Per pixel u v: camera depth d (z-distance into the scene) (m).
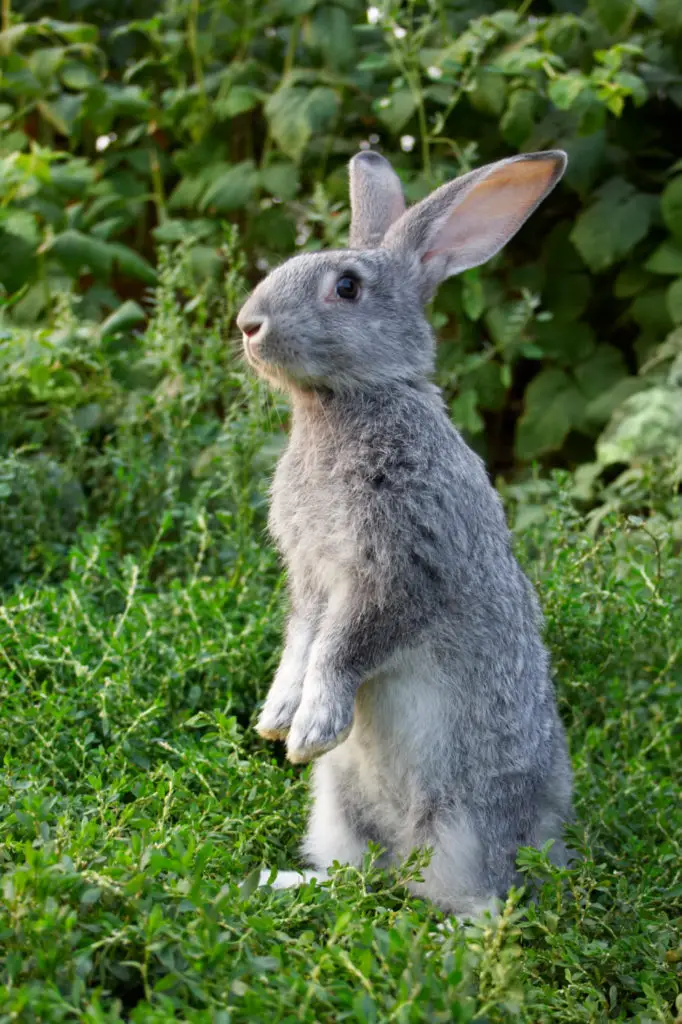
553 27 8.20
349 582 4.59
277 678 4.91
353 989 3.42
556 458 9.03
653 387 8.16
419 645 4.59
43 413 7.71
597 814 5.11
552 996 3.72
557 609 5.95
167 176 9.91
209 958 3.35
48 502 6.93
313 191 9.24
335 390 4.73
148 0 9.73
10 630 5.45
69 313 7.68
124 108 8.61
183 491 7.20
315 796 4.98
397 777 4.75
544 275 8.95
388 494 4.55
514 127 8.16
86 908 3.46
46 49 8.93
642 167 9.02
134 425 7.37
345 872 4.16
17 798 4.27
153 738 5.09
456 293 8.70
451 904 4.73
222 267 8.96
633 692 5.91
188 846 3.90
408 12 8.20
